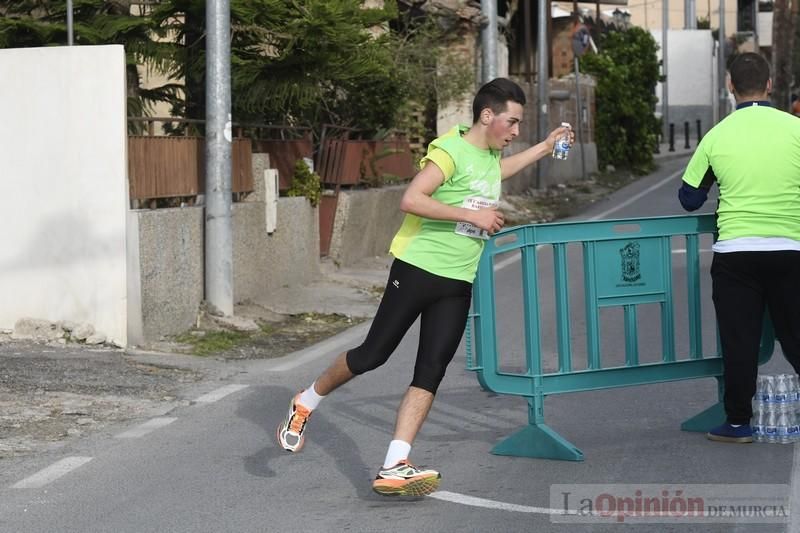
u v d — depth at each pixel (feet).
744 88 28.37
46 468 28.35
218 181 48.55
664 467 27.02
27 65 43.52
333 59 54.54
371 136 76.59
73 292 43.52
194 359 42.34
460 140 24.21
